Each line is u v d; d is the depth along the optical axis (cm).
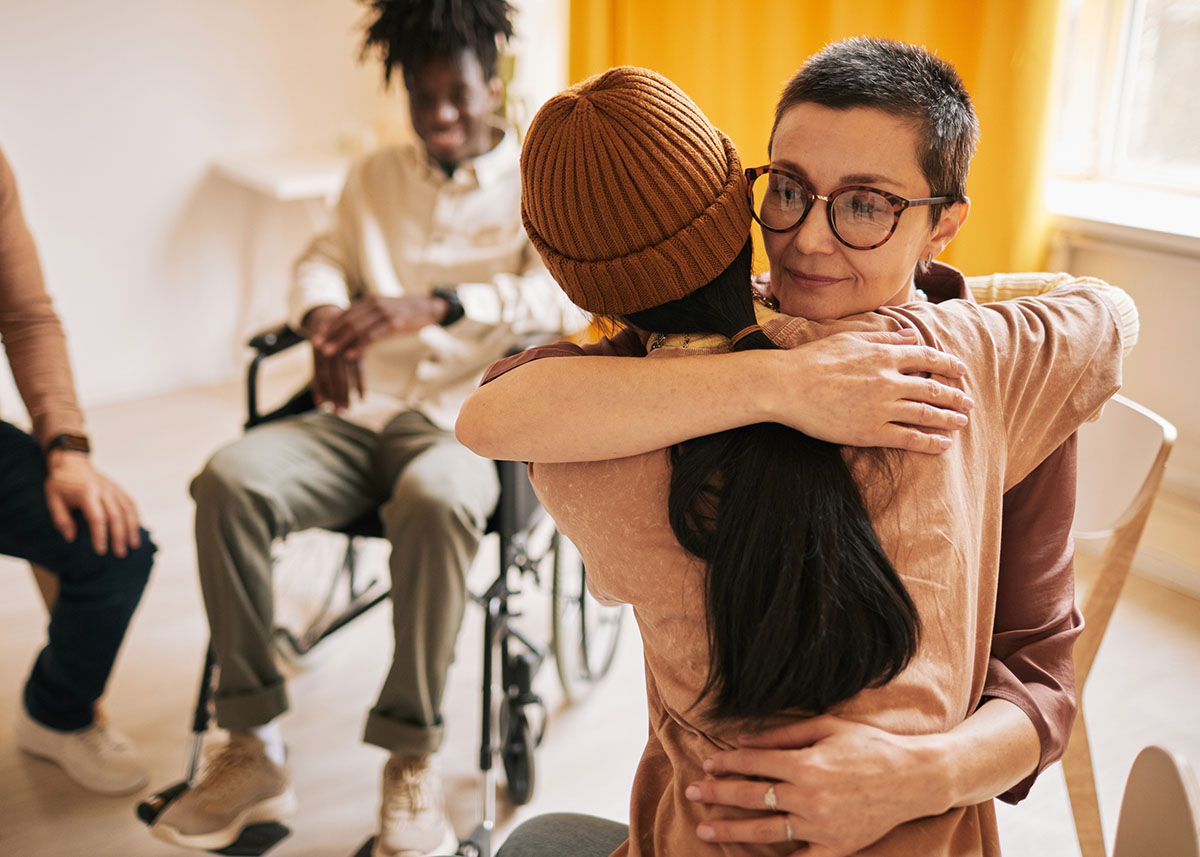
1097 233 222
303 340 193
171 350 352
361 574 247
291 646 205
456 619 161
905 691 68
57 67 308
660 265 69
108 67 316
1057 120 243
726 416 68
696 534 68
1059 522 84
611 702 204
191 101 334
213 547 161
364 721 199
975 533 73
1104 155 244
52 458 167
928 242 80
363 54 202
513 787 176
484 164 196
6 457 171
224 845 163
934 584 68
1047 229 218
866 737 66
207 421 328
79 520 169
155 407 339
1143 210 225
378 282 204
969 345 76
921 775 67
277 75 348
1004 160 204
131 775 181
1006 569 84
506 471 166
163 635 225
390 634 227
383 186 204
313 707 203
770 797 67
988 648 77
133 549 173
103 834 171
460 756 189
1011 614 84
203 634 225
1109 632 210
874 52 74
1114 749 178
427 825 160
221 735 195
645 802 81
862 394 68
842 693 65
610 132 67
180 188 339
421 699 160
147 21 319
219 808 162
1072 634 82
